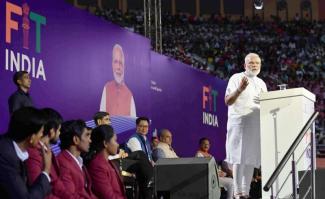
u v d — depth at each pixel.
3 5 7.44
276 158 7.43
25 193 4.40
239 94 7.73
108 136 6.38
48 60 8.36
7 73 7.47
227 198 10.11
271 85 24.14
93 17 9.62
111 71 10.12
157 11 13.55
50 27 8.45
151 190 7.70
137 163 7.73
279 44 27.45
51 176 5.35
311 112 7.77
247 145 8.02
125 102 10.57
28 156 5.02
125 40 10.68
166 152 9.65
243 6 31.83
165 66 12.65
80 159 6.06
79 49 9.17
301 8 31.64
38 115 4.59
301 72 25.11
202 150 11.52
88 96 9.38
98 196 6.20
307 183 7.04
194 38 26.67
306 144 7.39
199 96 14.32
